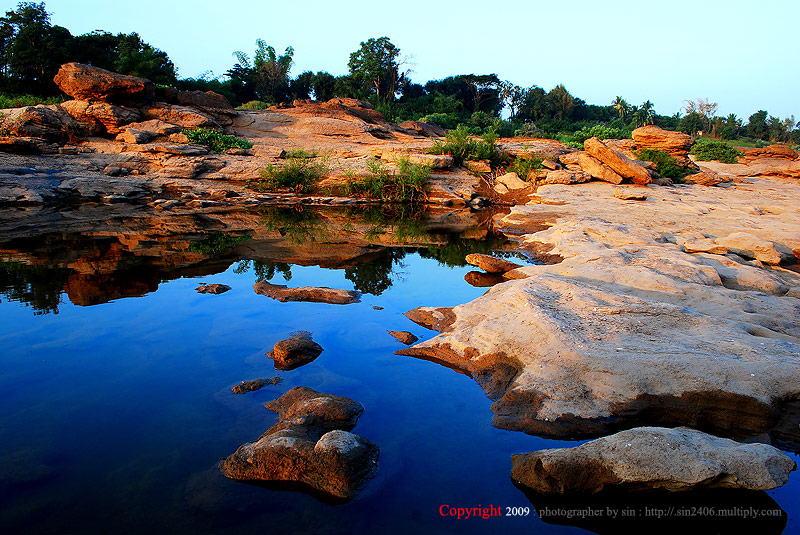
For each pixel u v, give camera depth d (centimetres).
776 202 1862
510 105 8119
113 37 4834
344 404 445
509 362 527
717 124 9269
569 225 1291
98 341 594
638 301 621
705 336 534
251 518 320
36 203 1588
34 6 4128
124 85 2133
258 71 6212
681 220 1423
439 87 8125
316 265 1005
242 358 557
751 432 412
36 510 321
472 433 424
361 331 649
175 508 327
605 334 545
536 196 1925
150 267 937
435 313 703
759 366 460
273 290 796
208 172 2031
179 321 663
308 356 566
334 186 2053
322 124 2723
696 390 438
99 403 457
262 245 1181
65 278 846
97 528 307
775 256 984
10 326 632
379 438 414
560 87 8312
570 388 461
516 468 369
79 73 2098
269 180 1989
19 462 369
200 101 2534
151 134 2125
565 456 352
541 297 649
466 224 1587
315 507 331
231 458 370
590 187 2028
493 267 972
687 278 775
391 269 992
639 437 357
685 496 343
